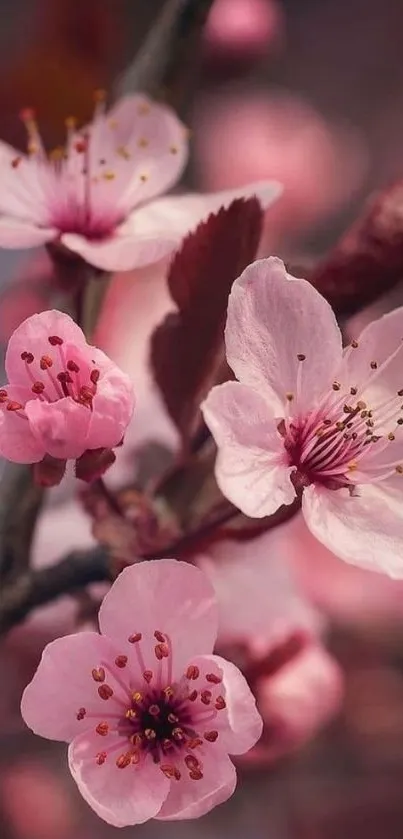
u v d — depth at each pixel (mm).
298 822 278
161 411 240
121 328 253
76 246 202
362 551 185
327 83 519
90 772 181
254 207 195
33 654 238
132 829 283
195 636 183
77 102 257
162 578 182
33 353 183
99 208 212
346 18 551
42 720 181
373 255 198
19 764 279
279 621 238
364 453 193
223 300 199
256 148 371
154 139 217
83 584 210
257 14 283
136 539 205
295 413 190
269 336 187
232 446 183
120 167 215
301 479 189
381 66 528
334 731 278
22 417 183
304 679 222
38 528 236
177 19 240
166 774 180
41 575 212
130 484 227
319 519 188
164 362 204
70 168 214
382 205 199
